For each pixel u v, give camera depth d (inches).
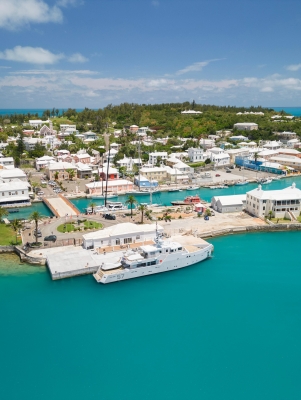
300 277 3617.1
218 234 4766.2
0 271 3639.3
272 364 2411.4
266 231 4945.9
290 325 2824.8
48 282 3422.7
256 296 3250.5
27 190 6107.3
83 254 3848.4
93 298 3171.8
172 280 3543.3
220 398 2139.5
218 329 2765.7
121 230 4109.3
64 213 5408.5
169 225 4936.0
